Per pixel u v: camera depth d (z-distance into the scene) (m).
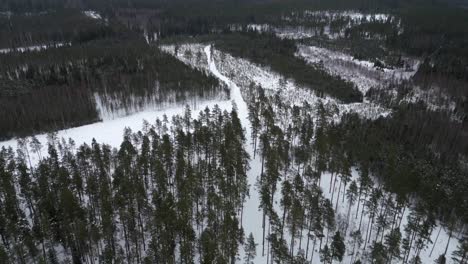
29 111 116.88
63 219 58.00
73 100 127.06
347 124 106.50
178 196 68.31
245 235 68.06
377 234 66.94
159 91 139.00
